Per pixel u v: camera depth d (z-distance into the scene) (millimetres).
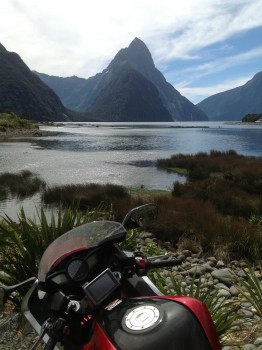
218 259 9312
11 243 4941
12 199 20125
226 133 114125
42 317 2645
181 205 14102
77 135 96438
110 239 2441
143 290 2619
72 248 2436
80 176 29500
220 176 26594
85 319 2082
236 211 15961
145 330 1749
